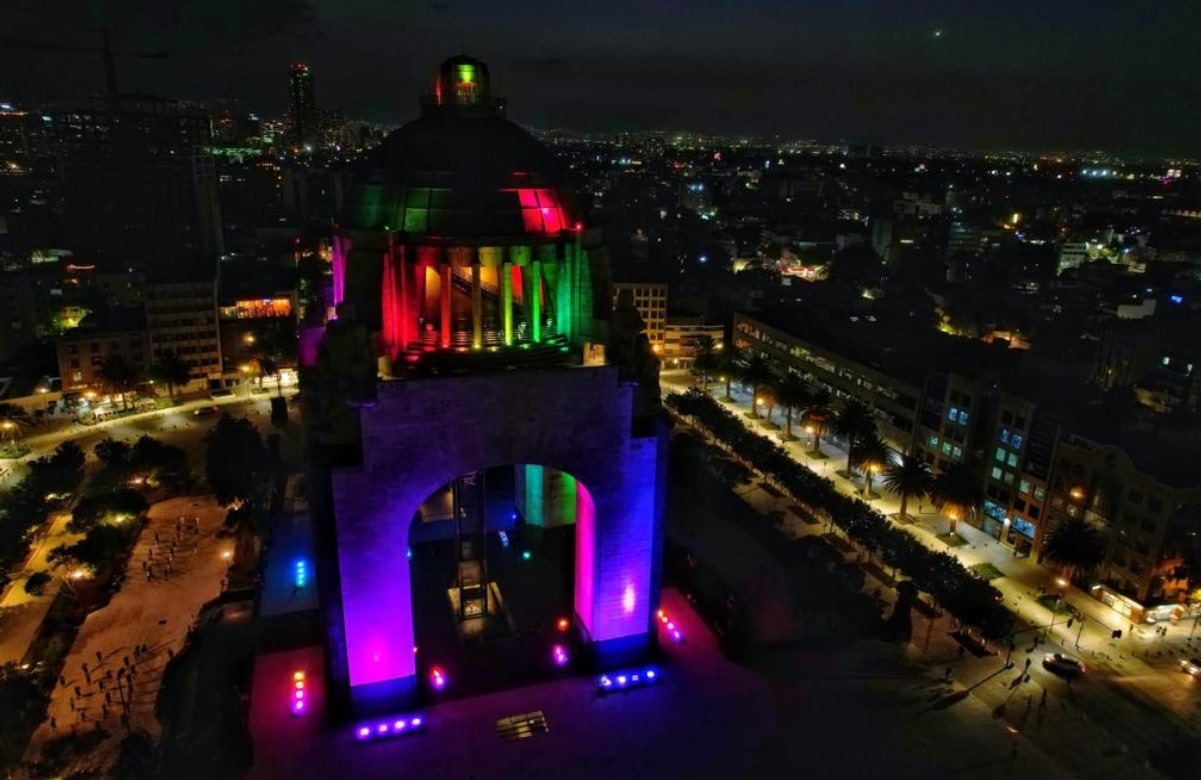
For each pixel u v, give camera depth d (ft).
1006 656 317.42
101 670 301.84
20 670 296.10
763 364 597.11
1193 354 547.90
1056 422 383.45
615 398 207.00
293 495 405.80
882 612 346.54
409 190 204.03
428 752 197.26
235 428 461.78
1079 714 284.41
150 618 333.62
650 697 220.43
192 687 252.21
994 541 417.90
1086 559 347.15
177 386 593.83
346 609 198.29
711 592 282.15
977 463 442.09
